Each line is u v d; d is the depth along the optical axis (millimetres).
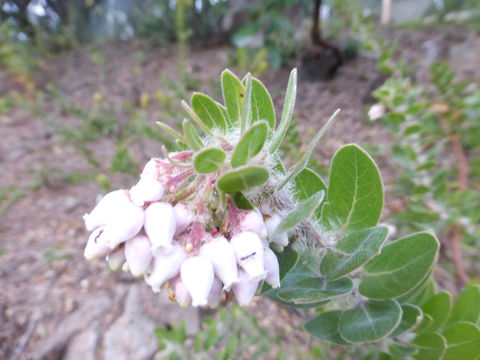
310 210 56
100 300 204
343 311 91
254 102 76
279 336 153
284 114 66
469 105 194
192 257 58
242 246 58
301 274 86
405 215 177
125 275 217
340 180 84
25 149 356
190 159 66
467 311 107
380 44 256
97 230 61
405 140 191
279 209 70
